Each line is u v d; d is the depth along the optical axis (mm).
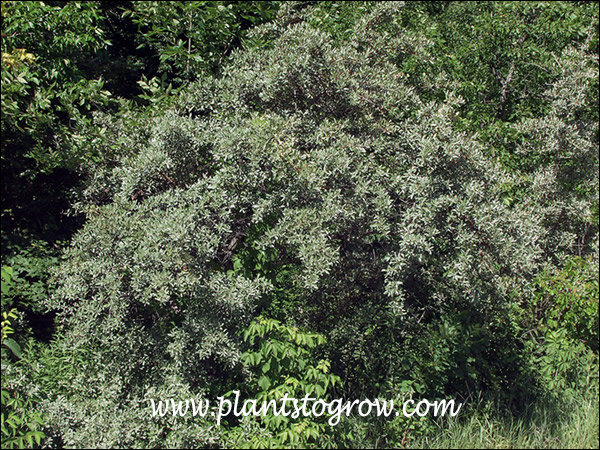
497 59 8664
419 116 4914
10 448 3641
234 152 4551
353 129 5262
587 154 6945
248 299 4453
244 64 5848
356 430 4293
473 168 4660
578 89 6949
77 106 6945
